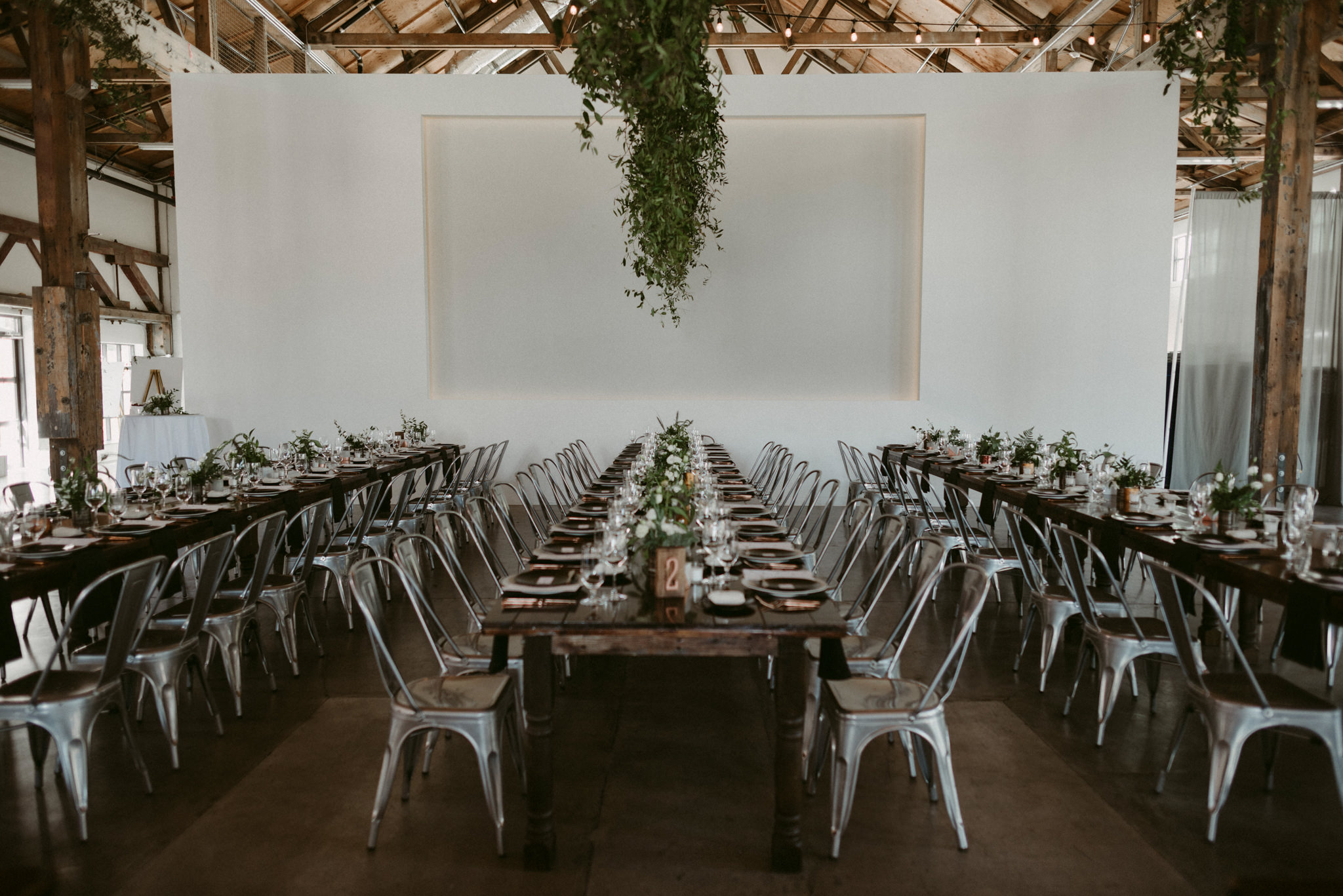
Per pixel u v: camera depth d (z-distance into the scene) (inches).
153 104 450.3
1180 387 397.7
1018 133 346.6
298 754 121.2
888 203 358.6
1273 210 261.7
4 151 442.9
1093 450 351.3
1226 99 250.7
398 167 350.0
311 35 397.4
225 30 390.6
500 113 351.6
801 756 90.8
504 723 108.4
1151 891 88.0
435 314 363.3
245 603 139.2
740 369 365.4
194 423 325.7
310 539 163.2
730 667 160.7
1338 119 378.9
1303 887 49.8
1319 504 382.0
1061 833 99.5
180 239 348.8
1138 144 344.8
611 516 121.5
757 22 525.0
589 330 364.8
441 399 359.9
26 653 168.1
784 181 359.3
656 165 194.5
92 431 289.1
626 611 95.3
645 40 124.7
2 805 106.3
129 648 105.8
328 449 292.0
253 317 351.9
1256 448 270.4
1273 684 102.3
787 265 362.0
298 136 347.9
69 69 283.7
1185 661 103.3
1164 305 348.2
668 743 126.0
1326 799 108.1
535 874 91.3
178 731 129.2
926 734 95.1
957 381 354.0
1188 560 132.3
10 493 160.9
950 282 350.9
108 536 143.6
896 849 96.0
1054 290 349.7
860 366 364.2
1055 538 133.2
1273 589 111.7
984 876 90.8
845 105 349.7
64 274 283.0
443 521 134.7
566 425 362.9
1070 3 368.8
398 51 470.9
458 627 184.7
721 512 129.8
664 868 92.4
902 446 335.3
